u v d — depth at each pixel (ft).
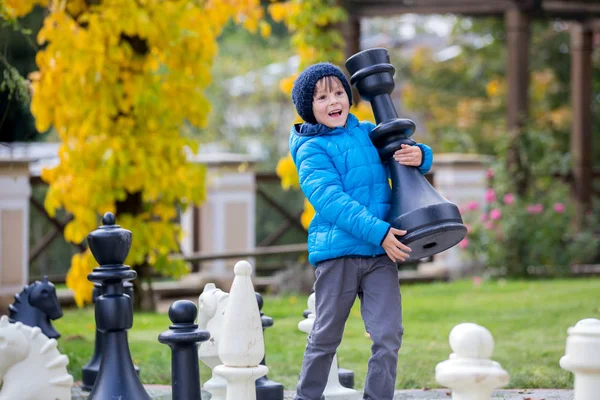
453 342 14.35
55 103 38.04
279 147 99.09
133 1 37.35
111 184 38.29
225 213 53.67
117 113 38.93
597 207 72.59
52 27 37.91
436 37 121.60
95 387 18.78
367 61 19.71
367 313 18.54
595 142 90.48
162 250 40.09
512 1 57.16
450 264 56.49
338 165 18.88
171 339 18.47
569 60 92.02
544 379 25.08
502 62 91.20
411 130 19.31
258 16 41.52
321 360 18.83
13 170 42.11
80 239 38.60
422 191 18.66
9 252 42.14
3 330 17.01
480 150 88.48
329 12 47.93
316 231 18.99
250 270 17.72
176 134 39.63
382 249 18.66
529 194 58.08
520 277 54.80
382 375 18.16
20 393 17.10
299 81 19.22
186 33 38.70
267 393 21.48
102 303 18.75
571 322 35.19
